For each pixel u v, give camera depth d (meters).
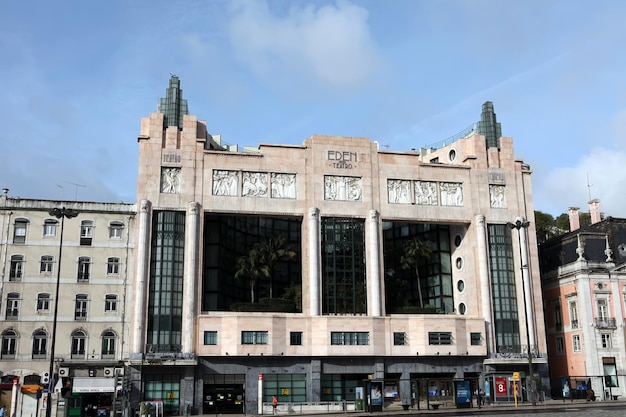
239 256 85.31
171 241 74.44
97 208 73.31
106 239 72.75
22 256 70.19
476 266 82.31
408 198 82.62
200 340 72.25
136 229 73.81
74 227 72.25
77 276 71.00
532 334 80.50
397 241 93.25
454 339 77.56
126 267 72.50
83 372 68.50
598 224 90.25
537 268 84.00
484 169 85.50
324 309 76.94
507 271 82.69
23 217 71.19
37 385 66.38
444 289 86.50
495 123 88.81
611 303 82.69
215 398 72.12
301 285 82.38
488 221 83.88
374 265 79.06
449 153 91.69
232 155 79.00
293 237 91.44
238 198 77.81
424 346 76.62
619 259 85.94
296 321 74.81
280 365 73.62
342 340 75.12
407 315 78.12
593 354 80.25
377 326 76.44
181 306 72.81
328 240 79.25
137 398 69.06
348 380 76.62
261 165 79.50
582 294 82.25
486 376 77.25
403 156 83.81
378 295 78.19
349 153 82.25
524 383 78.38
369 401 64.75
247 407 71.69
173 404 70.50
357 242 80.06
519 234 83.31
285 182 79.81
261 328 73.31
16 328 68.19
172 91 80.12
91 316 70.25
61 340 68.94
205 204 76.81
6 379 66.81
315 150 81.31
